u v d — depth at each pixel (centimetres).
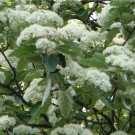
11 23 609
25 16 612
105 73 575
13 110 634
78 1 819
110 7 649
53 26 559
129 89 605
